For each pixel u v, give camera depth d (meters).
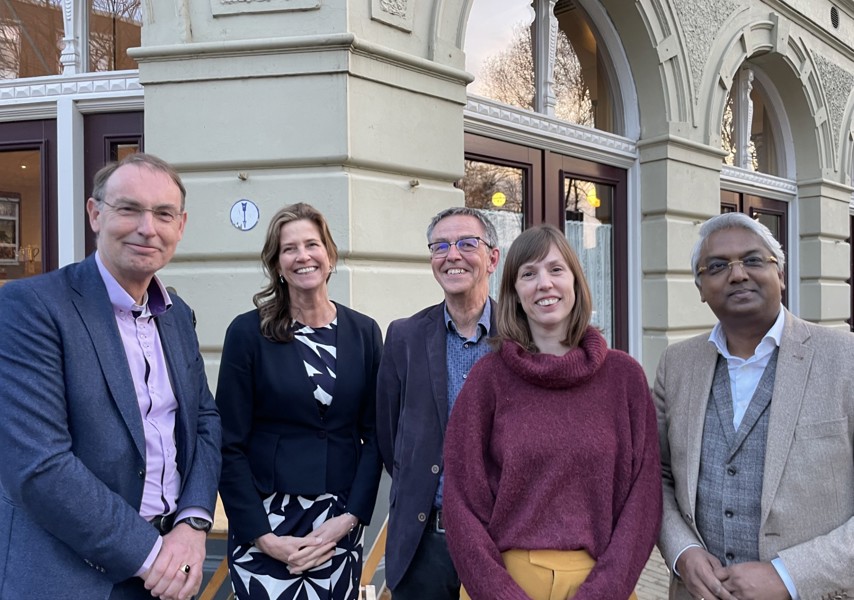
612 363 1.63
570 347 1.64
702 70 5.44
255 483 1.94
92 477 1.39
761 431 1.52
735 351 1.63
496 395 1.61
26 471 1.30
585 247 5.18
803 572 1.39
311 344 2.00
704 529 1.59
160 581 1.43
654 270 5.27
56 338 1.40
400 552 1.83
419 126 3.36
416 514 1.83
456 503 1.55
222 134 3.12
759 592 1.41
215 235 3.13
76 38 3.58
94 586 1.41
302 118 3.06
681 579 1.62
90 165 3.59
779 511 1.45
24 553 1.38
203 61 3.12
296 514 1.93
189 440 1.65
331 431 2.00
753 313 1.54
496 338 1.67
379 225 3.18
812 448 1.45
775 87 7.26
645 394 1.62
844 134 7.82
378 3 3.16
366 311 3.11
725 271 1.56
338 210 3.04
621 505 1.53
